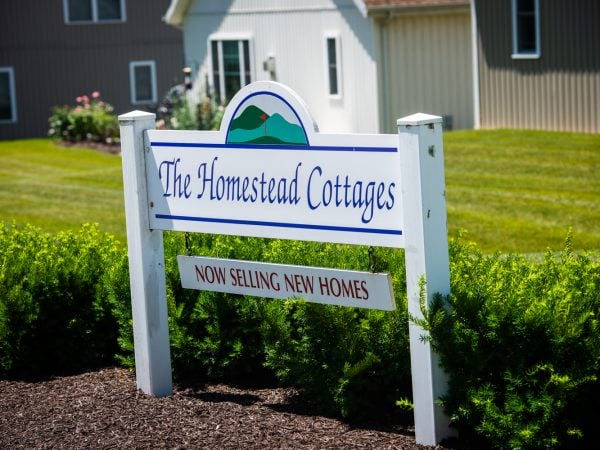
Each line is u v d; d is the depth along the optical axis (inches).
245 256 270.4
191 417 234.5
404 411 233.0
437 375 208.2
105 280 271.9
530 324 197.8
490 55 864.9
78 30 1330.0
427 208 203.8
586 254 240.4
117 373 273.4
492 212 545.3
